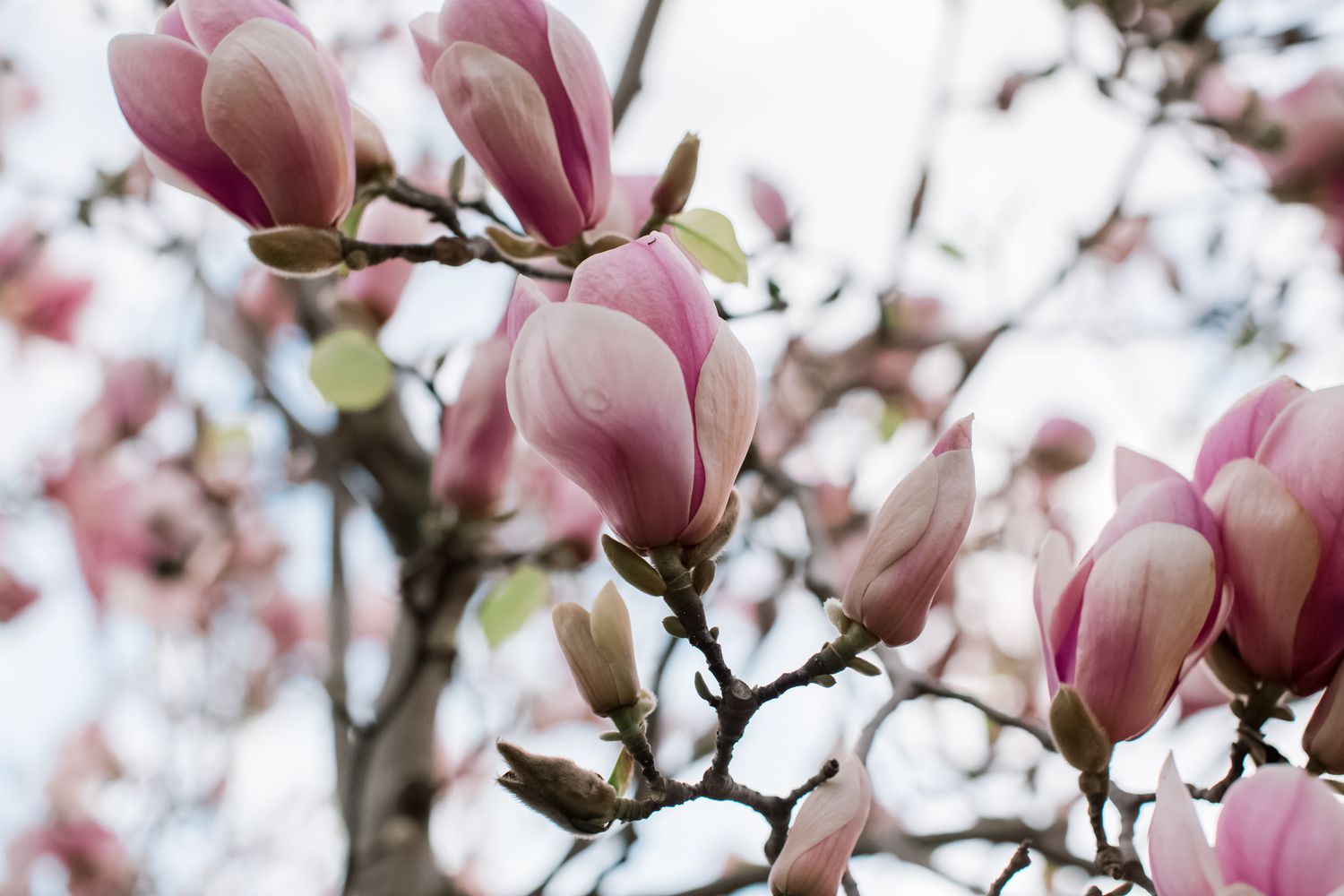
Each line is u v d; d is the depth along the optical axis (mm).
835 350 1825
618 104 1178
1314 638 764
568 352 704
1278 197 1679
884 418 1743
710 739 1344
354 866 1268
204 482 1945
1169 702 761
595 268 716
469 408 1160
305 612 2203
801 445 1824
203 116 784
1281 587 760
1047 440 1983
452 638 1262
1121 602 748
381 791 1330
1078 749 755
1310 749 763
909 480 752
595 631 761
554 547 1198
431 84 817
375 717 1347
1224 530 766
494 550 1208
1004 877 783
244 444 1911
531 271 842
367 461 1434
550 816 745
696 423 721
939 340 1784
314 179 795
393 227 1123
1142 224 1814
